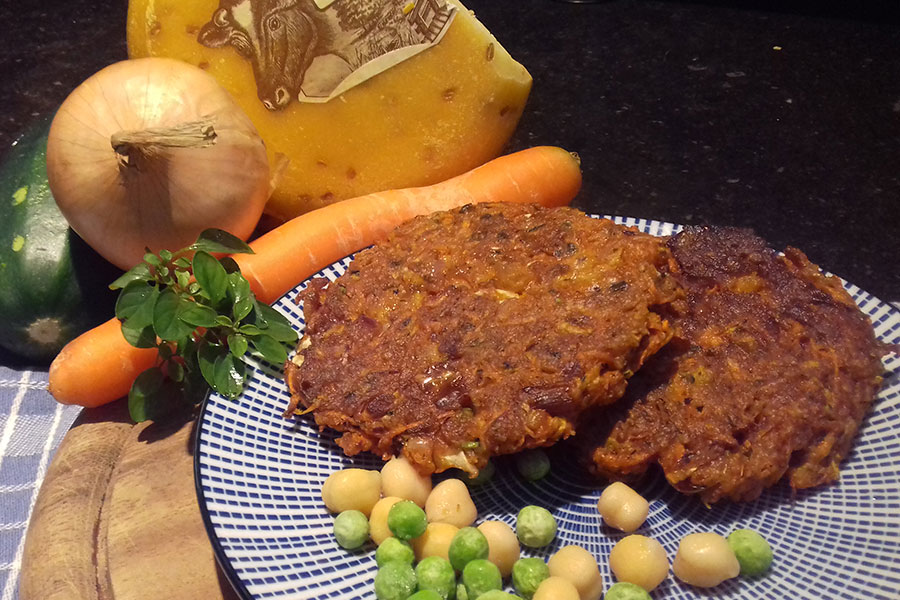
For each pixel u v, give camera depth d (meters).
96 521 0.28
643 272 0.27
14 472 0.31
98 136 0.31
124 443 0.30
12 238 0.34
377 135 0.37
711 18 0.61
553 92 0.53
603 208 0.45
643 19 0.61
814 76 0.55
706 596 0.24
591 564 0.24
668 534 0.26
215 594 0.26
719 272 0.29
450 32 0.36
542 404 0.25
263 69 0.36
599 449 0.26
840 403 0.27
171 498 0.28
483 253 0.28
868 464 0.26
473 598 0.24
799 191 0.46
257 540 0.25
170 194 0.32
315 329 0.29
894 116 0.52
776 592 0.24
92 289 0.34
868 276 0.41
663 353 0.27
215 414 0.28
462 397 0.26
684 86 0.54
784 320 0.28
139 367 0.32
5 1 0.60
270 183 0.37
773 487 0.26
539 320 0.26
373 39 0.36
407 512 0.25
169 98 0.32
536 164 0.37
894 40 0.58
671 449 0.26
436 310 0.28
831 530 0.25
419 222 0.31
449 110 0.37
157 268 0.30
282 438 0.28
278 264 0.35
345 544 0.25
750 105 0.53
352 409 0.27
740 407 0.26
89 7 0.60
